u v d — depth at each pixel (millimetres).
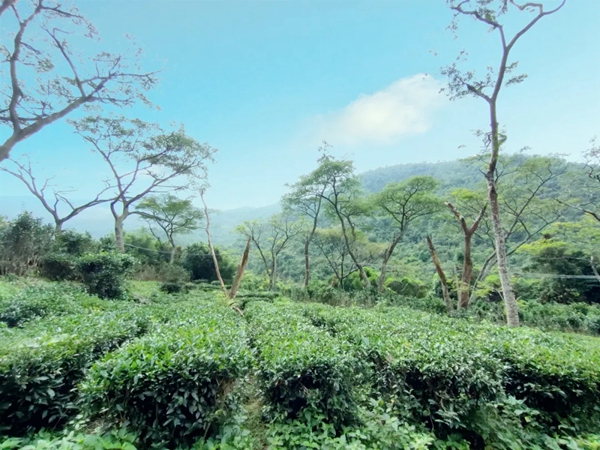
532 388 3400
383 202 20531
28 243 10422
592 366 3463
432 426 3020
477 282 15422
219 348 2992
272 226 26469
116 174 19453
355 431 2805
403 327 5398
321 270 30469
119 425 2492
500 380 3260
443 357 3275
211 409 2693
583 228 17969
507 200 18719
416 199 19344
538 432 3143
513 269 21969
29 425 2717
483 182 19578
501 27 9234
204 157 22266
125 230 26688
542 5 8711
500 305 15164
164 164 21328
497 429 2967
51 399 2830
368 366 3512
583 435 3109
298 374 2982
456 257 22984
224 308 8242
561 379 3367
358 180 21656
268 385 3135
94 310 5422
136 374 2463
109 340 3910
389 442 2619
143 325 5082
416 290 21391
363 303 15836
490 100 9820
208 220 16844
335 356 3158
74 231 13836
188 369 2607
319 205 23516
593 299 18500
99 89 11945
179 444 2502
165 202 24484
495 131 9750
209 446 2473
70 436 2168
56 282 9516
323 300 16797
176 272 20500
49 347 2979
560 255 19250
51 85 12344
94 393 2428
